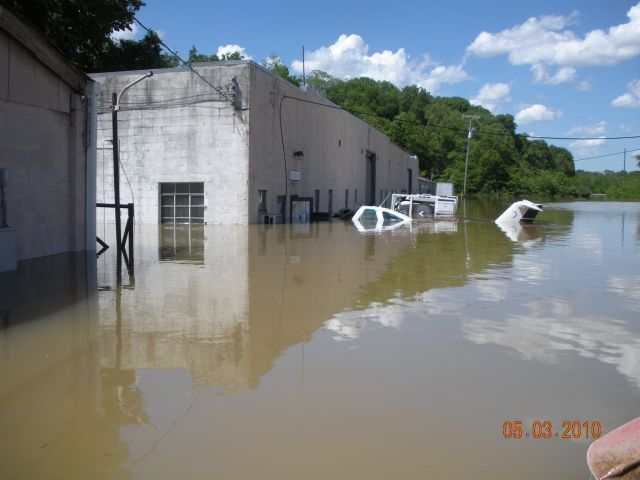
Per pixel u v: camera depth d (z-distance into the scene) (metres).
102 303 7.68
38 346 5.70
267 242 16.28
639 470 2.82
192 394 4.52
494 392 4.64
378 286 9.27
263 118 23.52
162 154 22.89
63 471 3.35
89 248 13.03
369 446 3.71
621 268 11.65
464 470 3.43
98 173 23.59
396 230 22.16
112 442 3.70
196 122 22.48
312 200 27.92
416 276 10.34
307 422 4.04
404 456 3.58
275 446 3.68
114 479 3.26
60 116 12.09
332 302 7.95
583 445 3.76
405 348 5.81
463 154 91.06
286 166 26.39
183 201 22.98
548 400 4.50
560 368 5.25
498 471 3.43
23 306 7.42
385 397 4.51
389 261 12.41
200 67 22.30
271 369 5.12
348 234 19.72
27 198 11.16
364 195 43.38
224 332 6.32
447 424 4.05
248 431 3.88
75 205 12.56
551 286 9.43
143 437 3.78
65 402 4.33
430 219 30.08
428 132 89.62
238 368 5.14
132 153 23.20
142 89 22.92
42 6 18.53
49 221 11.88
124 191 23.36
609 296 8.59
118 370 5.04
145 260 11.90
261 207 24.16
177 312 7.22
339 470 3.40
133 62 29.70
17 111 10.78
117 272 10.25
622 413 4.28
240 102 22.03
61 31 20.08
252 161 22.47
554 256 13.73
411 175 66.19
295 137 27.52
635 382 4.92
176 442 3.71
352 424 4.02
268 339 6.06
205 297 8.16
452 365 5.29
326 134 32.66
